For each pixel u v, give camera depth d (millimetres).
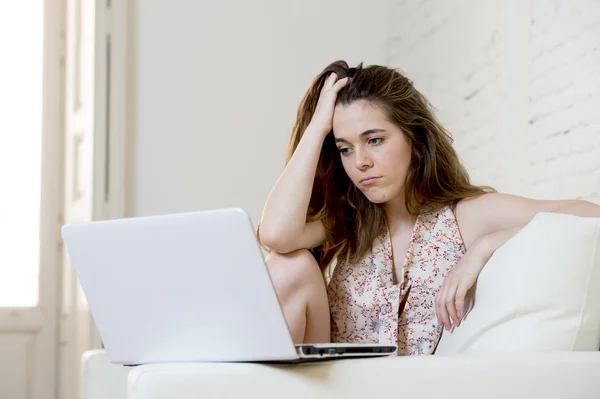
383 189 1935
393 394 1253
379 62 5301
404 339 1955
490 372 1289
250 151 5059
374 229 2035
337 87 1988
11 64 5297
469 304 1688
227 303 1278
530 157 3580
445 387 1271
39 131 5277
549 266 1471
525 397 1297
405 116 1944
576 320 1458
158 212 4898
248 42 5137
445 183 2020
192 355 1355
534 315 1473
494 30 3912
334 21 5273
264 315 1235
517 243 1546
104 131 4797
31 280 5164
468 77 4188
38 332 5059
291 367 1239
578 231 1470
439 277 1950
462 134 4254
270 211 1917
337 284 2051
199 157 4992
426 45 4738
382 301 1961
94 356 2016
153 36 5008
